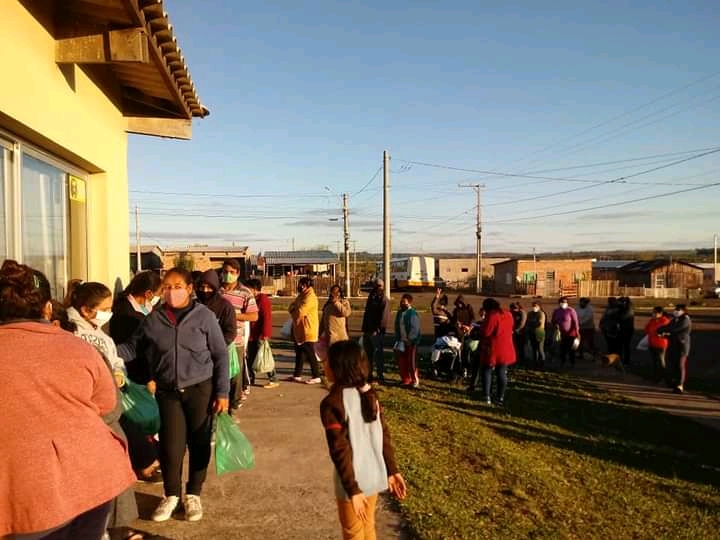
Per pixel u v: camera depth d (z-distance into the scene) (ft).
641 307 152.66
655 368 49.29
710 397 43.37
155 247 208.03
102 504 8.38
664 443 31.17
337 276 220.23
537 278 226.79
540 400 39.68
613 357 52.21
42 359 8.04
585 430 32.48
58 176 20.75
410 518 15.98
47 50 16.94
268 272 236.43
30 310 8.41
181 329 14.52
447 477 20.52
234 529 14.55
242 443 15.35
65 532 8.18
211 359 15.15
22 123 15.40
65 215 21.38
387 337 73.72
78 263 22.81
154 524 14.61
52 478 7.81
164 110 27.58
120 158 26.32
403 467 20.62
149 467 14.53
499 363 36.99
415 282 209.77
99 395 8.78
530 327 52.90
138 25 17.44
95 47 17.60
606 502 21.07
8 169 16.38
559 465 25.48
